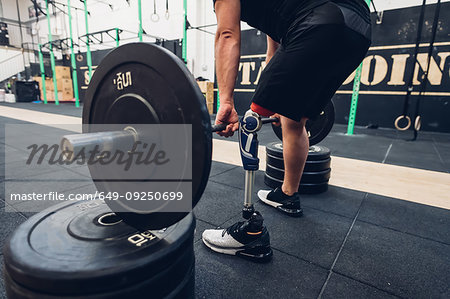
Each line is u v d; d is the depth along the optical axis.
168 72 0.55
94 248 0.56
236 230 1.02
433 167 2.37
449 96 4.33
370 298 0.83
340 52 0.87
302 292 0.85
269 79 0.89
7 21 12.11
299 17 0.86
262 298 0.82
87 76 9.90
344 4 0.89
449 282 0.91
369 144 3.40
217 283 0.89
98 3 9.02
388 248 1.11
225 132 0.88
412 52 4.48
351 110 4.10
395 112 4.75
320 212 1.44
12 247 0.55
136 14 8.20
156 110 0.60
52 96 10.32
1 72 11.30
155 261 0.54
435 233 1.23
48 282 0.47
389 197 1.66
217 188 1.76
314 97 0.95
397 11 4.49
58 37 10.77
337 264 1.00
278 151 1.69
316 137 1.72
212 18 6.78
